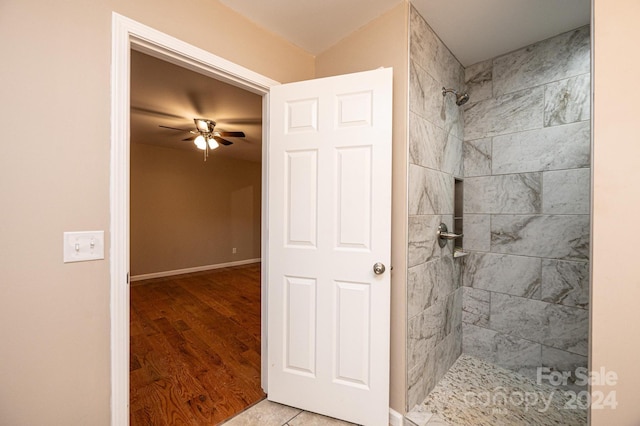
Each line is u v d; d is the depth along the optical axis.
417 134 1.57
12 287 0.94
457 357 2.09
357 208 1.48
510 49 1.94
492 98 2.06
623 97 0.84
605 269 0.87
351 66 1.74
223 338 2.49
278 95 1.64
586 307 1.68
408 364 1.51
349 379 1.50
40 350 0.99
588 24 1.69
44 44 0.98
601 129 0.88
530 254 1.89
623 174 0.84
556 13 1.59
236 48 1.53
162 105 2.86
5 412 0.94
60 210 1.02
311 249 1.56
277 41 1.75
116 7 1.13
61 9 1.01
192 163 5.25
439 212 1.83
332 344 1.53
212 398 1.68
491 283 2.05
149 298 3.67
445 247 1.91
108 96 1.11
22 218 0.95
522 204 1.92
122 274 1.14
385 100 1.43
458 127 2.10
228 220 5.79
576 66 1.73
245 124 3.44
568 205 1.75
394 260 1.51
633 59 0.83
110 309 1.12
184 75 2.24
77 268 1.06
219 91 2.53
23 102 0.95
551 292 1.81
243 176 6.05
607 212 0.87
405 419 1.47
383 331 1.43
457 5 1.52
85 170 1.06
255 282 4.54
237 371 1.97
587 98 1.69
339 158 1.51
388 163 1.43
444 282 1.90
